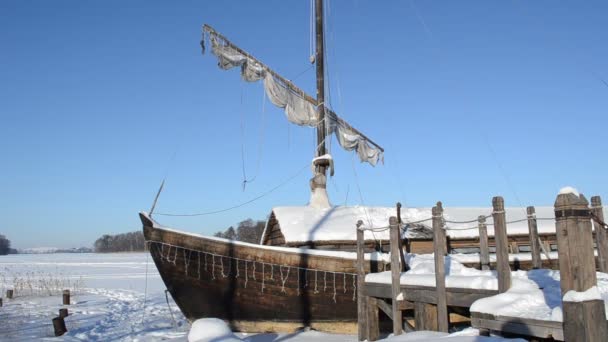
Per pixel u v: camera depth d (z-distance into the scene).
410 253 15.70
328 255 14.66
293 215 17.12
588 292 5.54
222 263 15.01
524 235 17.64
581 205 5.68
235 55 17.34
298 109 18.69
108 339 15.58
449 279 9.17
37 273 53.97
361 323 11.84
